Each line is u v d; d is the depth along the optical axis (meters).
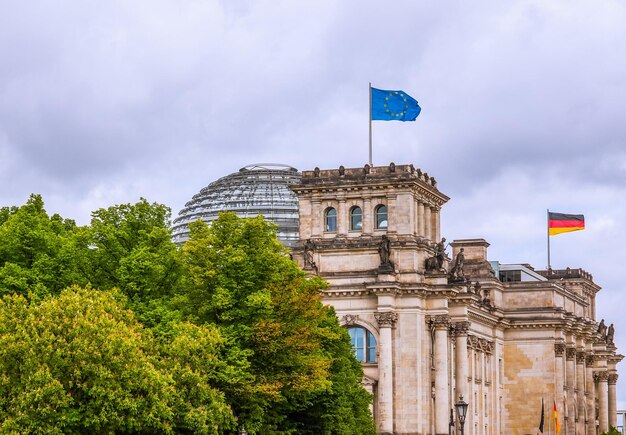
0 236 180.62
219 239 192.12
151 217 192.50
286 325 192.00
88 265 183.75
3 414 150.25
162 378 160.12
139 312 179.25
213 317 186.88
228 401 181.12
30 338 153.00
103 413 153.00
